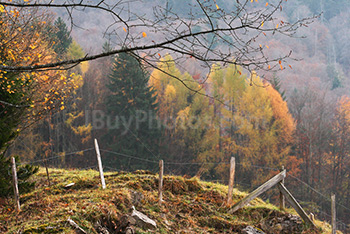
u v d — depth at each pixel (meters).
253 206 10.45
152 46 4.95
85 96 43.66
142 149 38.91
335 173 41.72
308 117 42.69
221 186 11.87
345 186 39.97
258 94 40.28
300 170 39.03
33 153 35.94
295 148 42.69
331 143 42.38
